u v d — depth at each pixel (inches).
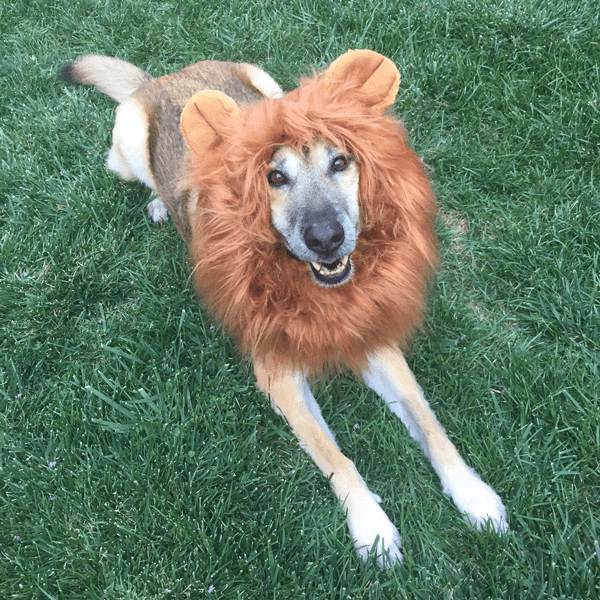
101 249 45.1
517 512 31.4
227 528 32.1
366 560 31.0
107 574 31.0
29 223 47.5
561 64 52.5
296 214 26.7
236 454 34.7
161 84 47.3
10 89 56.8
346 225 26.8
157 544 32.2
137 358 39.2
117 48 60.7
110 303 44.0
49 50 61.4
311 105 26.3
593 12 55.9
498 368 37.5
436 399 37.1
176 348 40.2
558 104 50.3
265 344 32.1
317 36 59.0
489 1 57.4
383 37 56.6
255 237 27.6
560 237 42.8
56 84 57.7
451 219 46.6
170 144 43.4
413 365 38.4
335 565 31.0
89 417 37.2
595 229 42.8
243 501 33.6
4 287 42.7
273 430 36.6
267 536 31.8
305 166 26.5
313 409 36.0
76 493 33.7
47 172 50.6
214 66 47.8
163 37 60.6
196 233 30.6
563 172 46.6
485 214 45.8
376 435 35.7
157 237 46.8
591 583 28.4
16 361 39.9
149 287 43.3
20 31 63.0
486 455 34.0
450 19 56.7
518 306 40.7
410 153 29.2
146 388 38.1
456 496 32.1
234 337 36.9
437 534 31.3
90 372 39.8
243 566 30.9
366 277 30.4
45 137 52.1
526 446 34.1
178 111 44.3
